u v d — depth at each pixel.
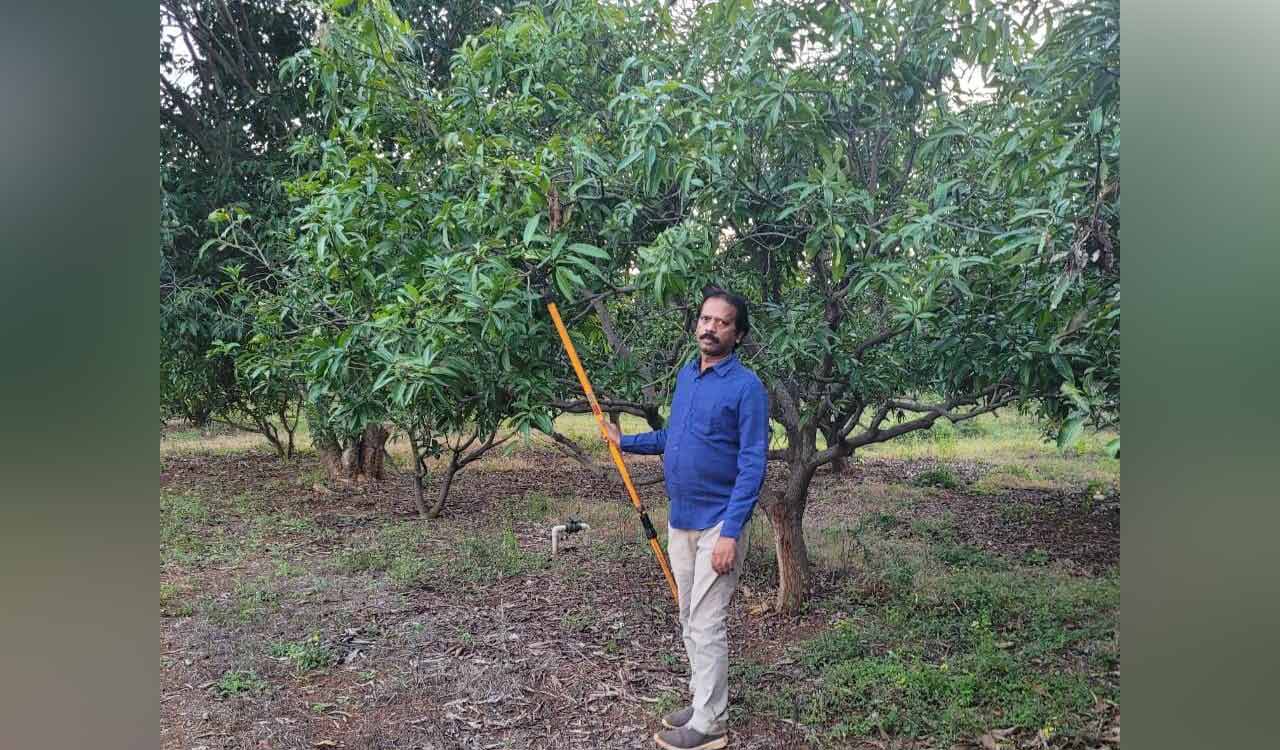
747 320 2.35
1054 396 2.69
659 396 3.06
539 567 4.21
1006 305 2.59
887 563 3.92
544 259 2.42
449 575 4.12
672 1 3.13
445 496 5.41
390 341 2.41
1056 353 2.35
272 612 3.61
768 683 2.83
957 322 2.66
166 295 4.73
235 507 5.79
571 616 3.51
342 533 5.11
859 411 3.33
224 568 4.36
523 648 3.18
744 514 2.23
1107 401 2.17
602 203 2.87
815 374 3.16
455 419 2.87
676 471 2.35
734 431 2.29
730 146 2.56
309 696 2.80
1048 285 2.36
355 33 2.63
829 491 5.59
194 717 2.63
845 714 2.58
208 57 4.96
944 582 3.65
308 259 2.91
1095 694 2.58
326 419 3.51
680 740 2.38
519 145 2.86
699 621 2.36
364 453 6.59
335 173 2.82
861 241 2.61
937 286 2.42
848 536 4.43
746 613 3.51
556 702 2.74
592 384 2.97
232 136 5.01
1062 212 2.11
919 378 3.26
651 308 3.19
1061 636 2.95
